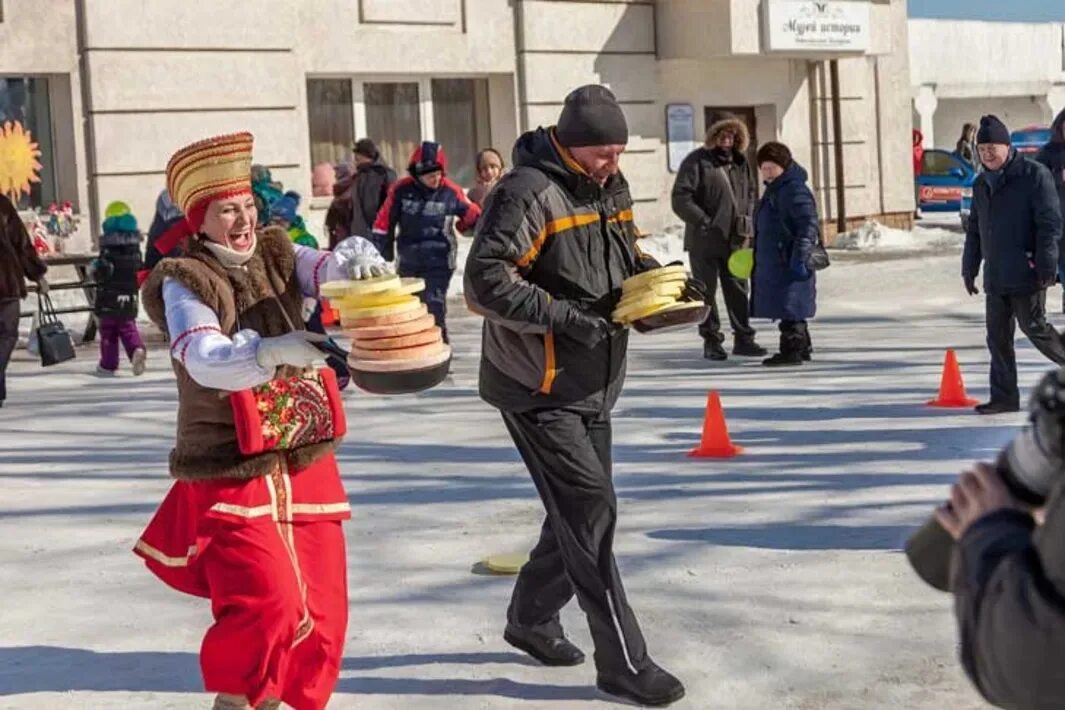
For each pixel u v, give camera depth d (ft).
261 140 66.33
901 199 93.15
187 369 14.70
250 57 65.82
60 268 59.93
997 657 7.33
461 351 49.67
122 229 45.57
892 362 44.21
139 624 21.01
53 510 27.86
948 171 122.52
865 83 90.38
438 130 74.18
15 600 22.25
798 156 86.94
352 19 69.26
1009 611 7.27
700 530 24.73
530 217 16.96
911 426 33.40
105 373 46.03
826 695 17.58
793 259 43.55
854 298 62.85
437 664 19.02
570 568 17.47
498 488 28.45
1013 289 33.42
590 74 77.10
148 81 63.16
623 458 30.91
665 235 79.61
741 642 19.38
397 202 41.68
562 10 75.77
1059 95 157.07
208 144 15.26
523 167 17.24
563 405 17.24
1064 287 42.04
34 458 32.89
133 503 28.30
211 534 15.25
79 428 36.63
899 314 57.52
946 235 92.73
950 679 17.92
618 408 37.22
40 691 18.48
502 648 19.52
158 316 15.26
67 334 44.60
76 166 61.93
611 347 17.34
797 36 80.48
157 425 36.88
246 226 15.47
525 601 18.79
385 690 18.20
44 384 44.47
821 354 46.68
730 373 43.11
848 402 37.06
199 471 15.28
